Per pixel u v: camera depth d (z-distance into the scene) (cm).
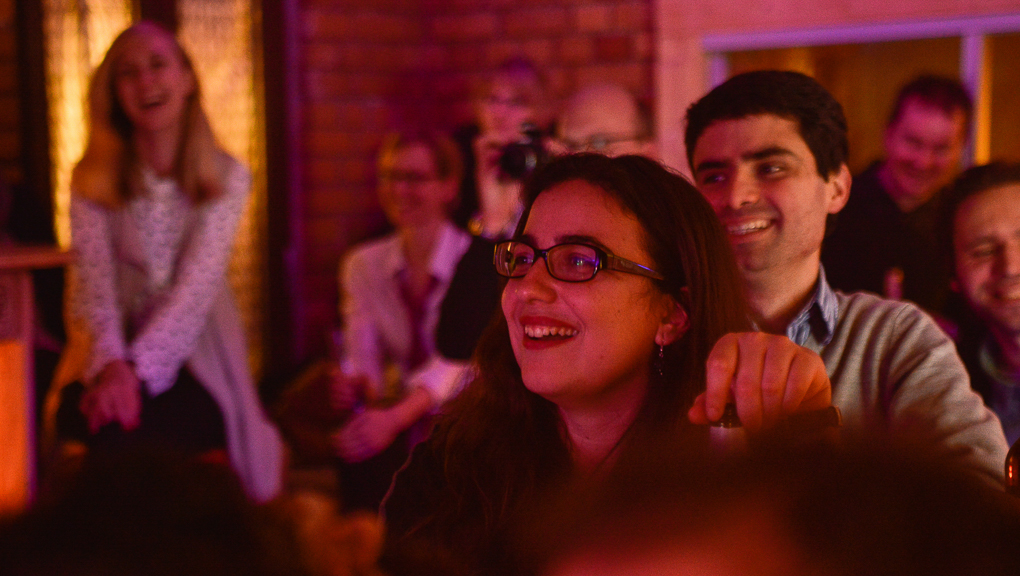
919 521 37
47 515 36
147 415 272
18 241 350
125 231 280
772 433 51
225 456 289
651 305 120
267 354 483
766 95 146
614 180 121
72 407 275
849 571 36
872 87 411
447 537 120
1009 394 185
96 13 455
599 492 45
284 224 477
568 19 454
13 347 246
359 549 40
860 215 245
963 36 393
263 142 472
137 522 36
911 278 240
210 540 36
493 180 305
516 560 112
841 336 145
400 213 335
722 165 150
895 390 136
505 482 122
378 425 278
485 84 397
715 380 91
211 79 470
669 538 39
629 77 445
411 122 489
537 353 120
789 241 148
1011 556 36
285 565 37
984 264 179
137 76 275
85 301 276
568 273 117
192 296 281
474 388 132
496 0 470
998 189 177
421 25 485
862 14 405
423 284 338
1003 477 101
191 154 284
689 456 44
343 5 470
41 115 453
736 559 38
